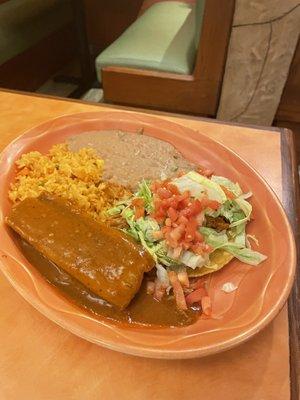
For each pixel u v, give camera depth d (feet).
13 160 3.02
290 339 2.26
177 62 6.35
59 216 2.59
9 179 2.89
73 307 2.10
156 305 2.35
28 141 3.22
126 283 2.26
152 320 2.26
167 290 2.45
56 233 2.48
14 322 2.22
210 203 2.73
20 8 7.36
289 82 6.28
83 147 3.34
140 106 6.76
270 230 2.74
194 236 2.56
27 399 1.91
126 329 2.10
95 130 3.59
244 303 2.32
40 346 2.13
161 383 2.02
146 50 6.56
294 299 2.48
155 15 7.86
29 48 8.48
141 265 2.37
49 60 9.64
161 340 1.96
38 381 1.98
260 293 2.28
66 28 9.77
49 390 1.95
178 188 2.83
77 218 2.60
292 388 2.04
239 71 6.03
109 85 6.60
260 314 2.11
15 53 7.81
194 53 6.77
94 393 1.96
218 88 6.30
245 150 3.72
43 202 2.68
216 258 2.65
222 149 3.37
